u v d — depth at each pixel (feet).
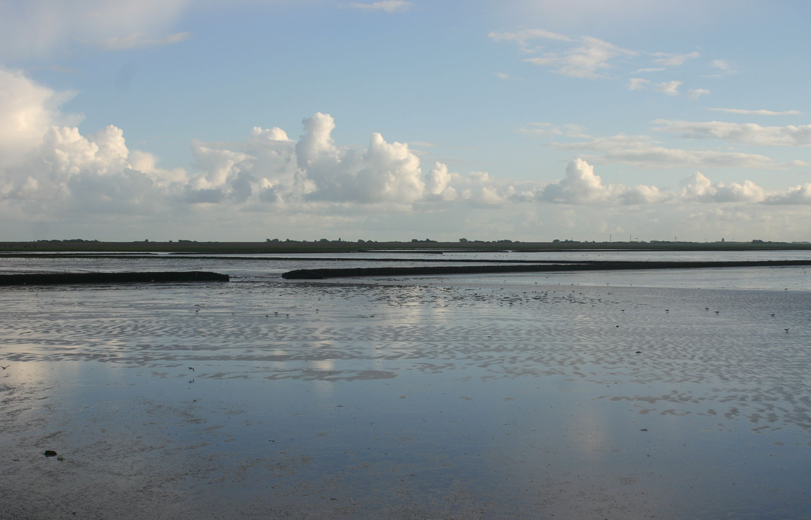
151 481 30.78
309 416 41.29
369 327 81.66
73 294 134.21
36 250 592.60
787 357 61.62
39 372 53.93
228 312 99.09
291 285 163.22
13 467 32.42
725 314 99.09
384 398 45.78
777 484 30.96
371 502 28.73
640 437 37.47
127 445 35.65
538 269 246.88
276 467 32.63
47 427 38.75
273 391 47.62
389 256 437.58
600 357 61.36
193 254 459.32
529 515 27.68
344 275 205.26
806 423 40.09
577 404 44.37
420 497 29.30
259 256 420.36
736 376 53.06
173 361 58.80
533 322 87.30
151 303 114.01
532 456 34.40
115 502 28.55
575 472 32.30
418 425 39.52
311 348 65.82
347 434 37.78
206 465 32.83
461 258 396.78
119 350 64.49
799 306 112.57
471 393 47.26
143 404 43.93
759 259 411.75
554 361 59.31
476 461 33.68
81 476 31.35
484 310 102.83
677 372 54.54
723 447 35.86
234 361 58.90
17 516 27.20
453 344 68.59
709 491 30.17
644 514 27.84
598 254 545.03
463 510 28.04
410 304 112.68
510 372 54.49
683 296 133.28
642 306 111.34
